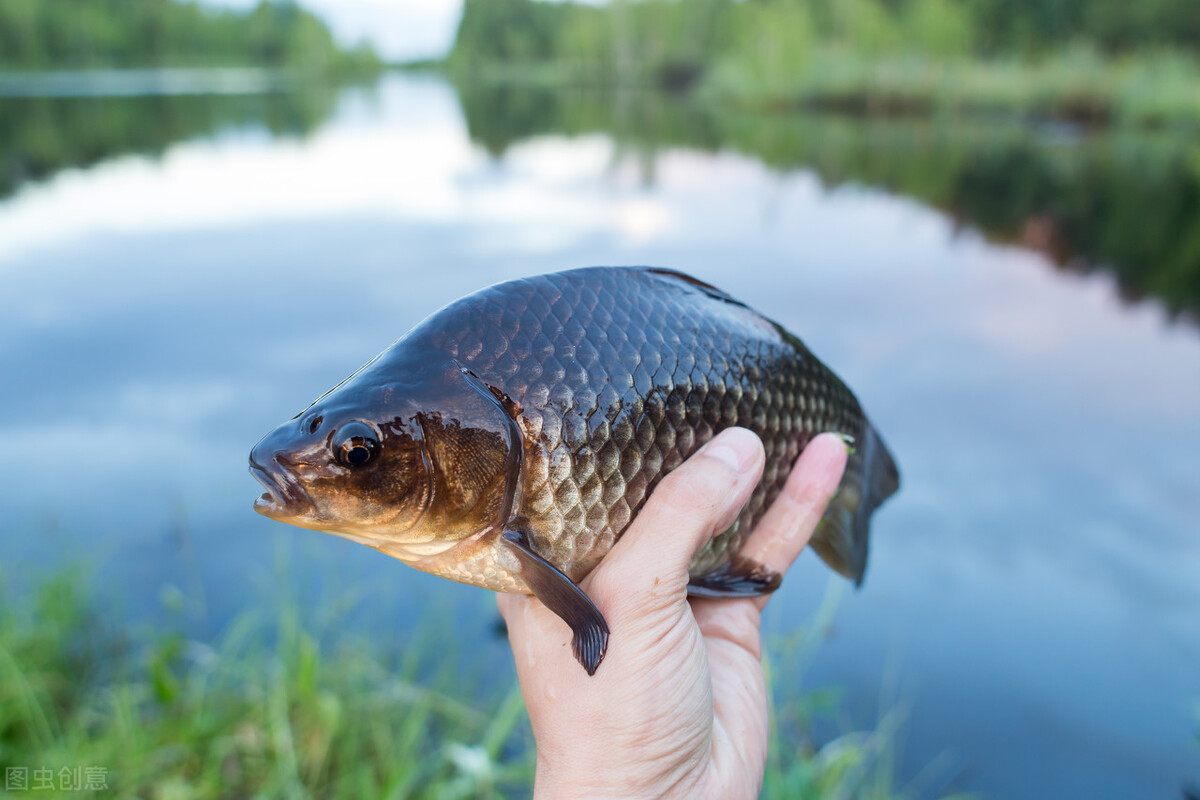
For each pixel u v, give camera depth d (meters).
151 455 0.80
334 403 0.21
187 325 1.14
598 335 0.23
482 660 0.54
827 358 0.99
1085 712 0.50
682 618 0.23
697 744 0.23
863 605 0.59
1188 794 0.44
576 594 0.21
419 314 1.17
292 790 0.45
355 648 0.55
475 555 0.22
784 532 0.27
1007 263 1.41
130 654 0.56
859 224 1.68
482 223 1.70
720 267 1.35
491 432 0.21
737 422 0.25
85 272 1.42
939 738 0.48
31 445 0.82
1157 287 1.30
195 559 0.64
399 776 0.45
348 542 0.66
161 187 2.22
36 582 0.60
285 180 2.30
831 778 0.44
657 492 0.23
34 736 0.47
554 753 0.23
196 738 0.48
